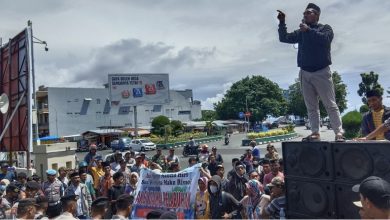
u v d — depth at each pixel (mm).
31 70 13445
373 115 4453
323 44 4414
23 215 5113
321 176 3477
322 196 3447
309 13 4500
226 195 5820
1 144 15539
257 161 10594
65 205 5371
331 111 4500
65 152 14969
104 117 62656
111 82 46031
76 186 7879
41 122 59219
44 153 14227
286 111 85125
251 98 79250
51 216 5750
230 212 5773
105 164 9164
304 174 3648
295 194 3725
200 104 79875
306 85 4652
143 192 6000
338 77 54031
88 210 7875
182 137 48250
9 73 14750
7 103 13750
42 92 59000
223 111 83062
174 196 5672
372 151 3066
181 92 79125
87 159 10406
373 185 2508
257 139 38406
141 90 47094
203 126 66688
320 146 3490
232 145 40438
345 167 3271
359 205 2957
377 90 4363
